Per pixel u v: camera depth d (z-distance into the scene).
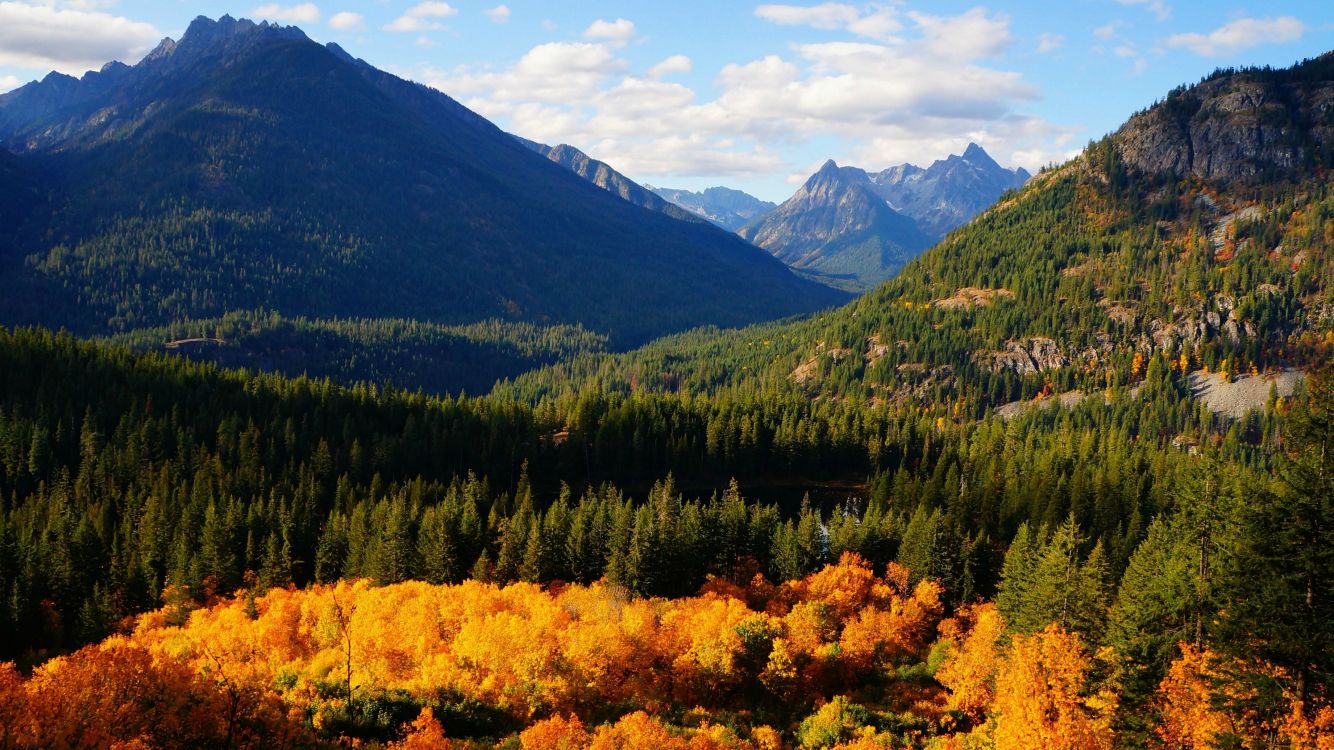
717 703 83.75
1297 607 41.50
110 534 136.75
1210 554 55.09
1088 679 58.66
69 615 111.06
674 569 119.62
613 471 198.62
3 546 108.69
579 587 111.94
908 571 119.38
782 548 126.38
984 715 77.31
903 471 183.25
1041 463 176.75
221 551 122.69
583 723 73.50
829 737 73.88
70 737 46.50
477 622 82.00
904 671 93.19
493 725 71.06
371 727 65.44
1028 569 84.38
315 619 89.38
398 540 121.31
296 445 180.25
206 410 187.75
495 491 182.50
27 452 164.88
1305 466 42.91
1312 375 44.03
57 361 198.50
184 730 52.53
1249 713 42.81
